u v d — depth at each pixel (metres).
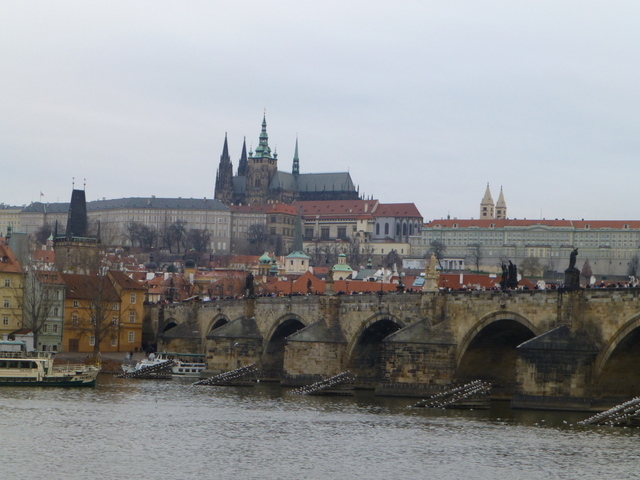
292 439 196.88
